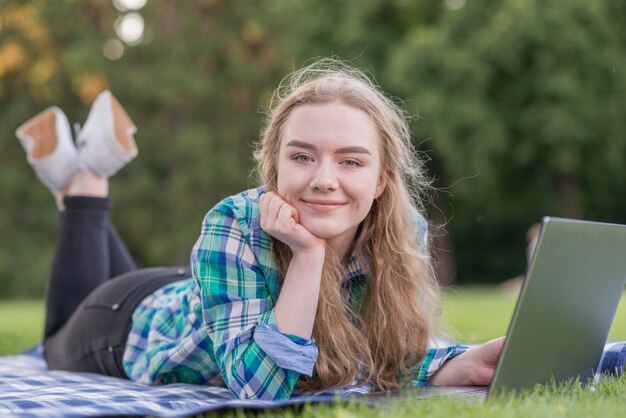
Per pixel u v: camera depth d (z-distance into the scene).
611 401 2.83
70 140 5.25
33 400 3.05
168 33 23.91
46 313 4.72
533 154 22.36
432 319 3.65
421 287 3.59
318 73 3.69
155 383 3.71
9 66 23.98
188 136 23.56
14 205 24.44
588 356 3.27
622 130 22.14
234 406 2.66
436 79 21.50
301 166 3.12
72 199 4.80
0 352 6.02
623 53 22.08
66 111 24.17
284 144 3.16
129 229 24.50
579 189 24.66
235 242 3.25
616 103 21.75
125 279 4.27
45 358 4.69
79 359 4.29
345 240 3.39
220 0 24.59
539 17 21.19
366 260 3.46
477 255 30.30
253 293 3.23
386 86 22.81
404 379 3.51
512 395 2.79
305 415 2.64
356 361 3.35
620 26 22.78
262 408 2.70
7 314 12.29
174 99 23.42
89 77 23.59
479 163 21.50
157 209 24.22
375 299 3.44
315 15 24.09
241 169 24.33
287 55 24.34
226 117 24.64
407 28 23.97
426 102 21.03
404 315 3.45
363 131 3.16
